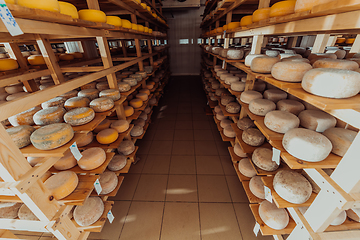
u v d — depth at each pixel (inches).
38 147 37.8
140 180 79.4
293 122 43.4
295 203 42.2
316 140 34.3
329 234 35.4
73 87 45.8
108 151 68.5
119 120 79.9
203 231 57.9
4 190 33.5
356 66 35.9
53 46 159.3
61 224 43.5
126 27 80.2
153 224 60.4
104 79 95.0
